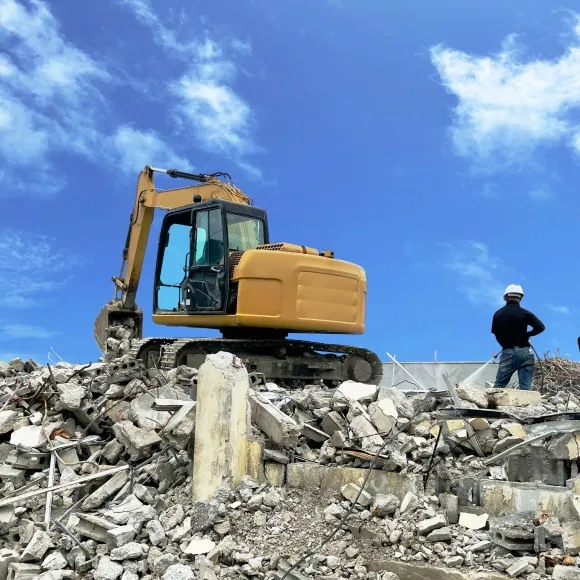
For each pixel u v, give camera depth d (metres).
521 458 5.16
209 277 10.25
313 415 6.63
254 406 6.36
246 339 10.87
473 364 12.93
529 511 4.71
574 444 4.92
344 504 5.25
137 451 6.82
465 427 5.74
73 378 8.82
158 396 7.59
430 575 4.41
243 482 5.73
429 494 5.22
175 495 6.18
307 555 4.73
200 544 5.19
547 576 4.20
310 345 11.02
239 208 10.55
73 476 6.74
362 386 6.76
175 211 10.98
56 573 5.18
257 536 5.19
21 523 6.22
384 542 4.82
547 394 9.73
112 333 12.29
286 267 10.14
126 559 5.20
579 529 4.42
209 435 5.87
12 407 8.09
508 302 9.27
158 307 11.16
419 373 13.80
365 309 11.45
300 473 5.72
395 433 5.86
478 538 4.68
